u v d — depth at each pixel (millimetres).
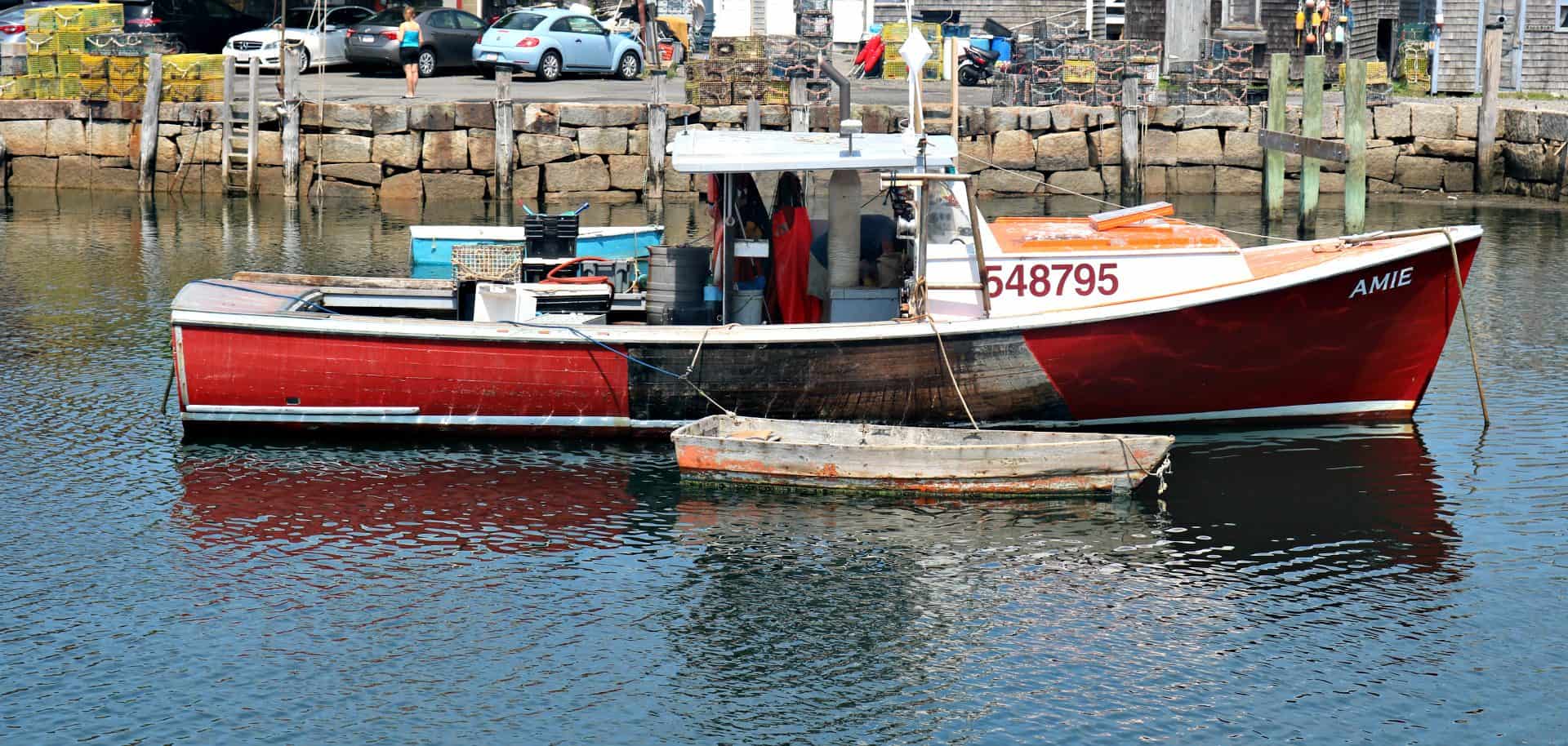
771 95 41500
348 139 40562
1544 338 23219
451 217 37625
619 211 39031
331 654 12781
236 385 17750
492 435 18062
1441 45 49438
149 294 26672
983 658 12742
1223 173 42781
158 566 14461
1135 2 52812
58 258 30469
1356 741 11453
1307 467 17156
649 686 12297
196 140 41531
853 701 12070
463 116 40438
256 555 14781
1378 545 14922
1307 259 18266
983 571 14414
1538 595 13781
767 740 11508
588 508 16016
